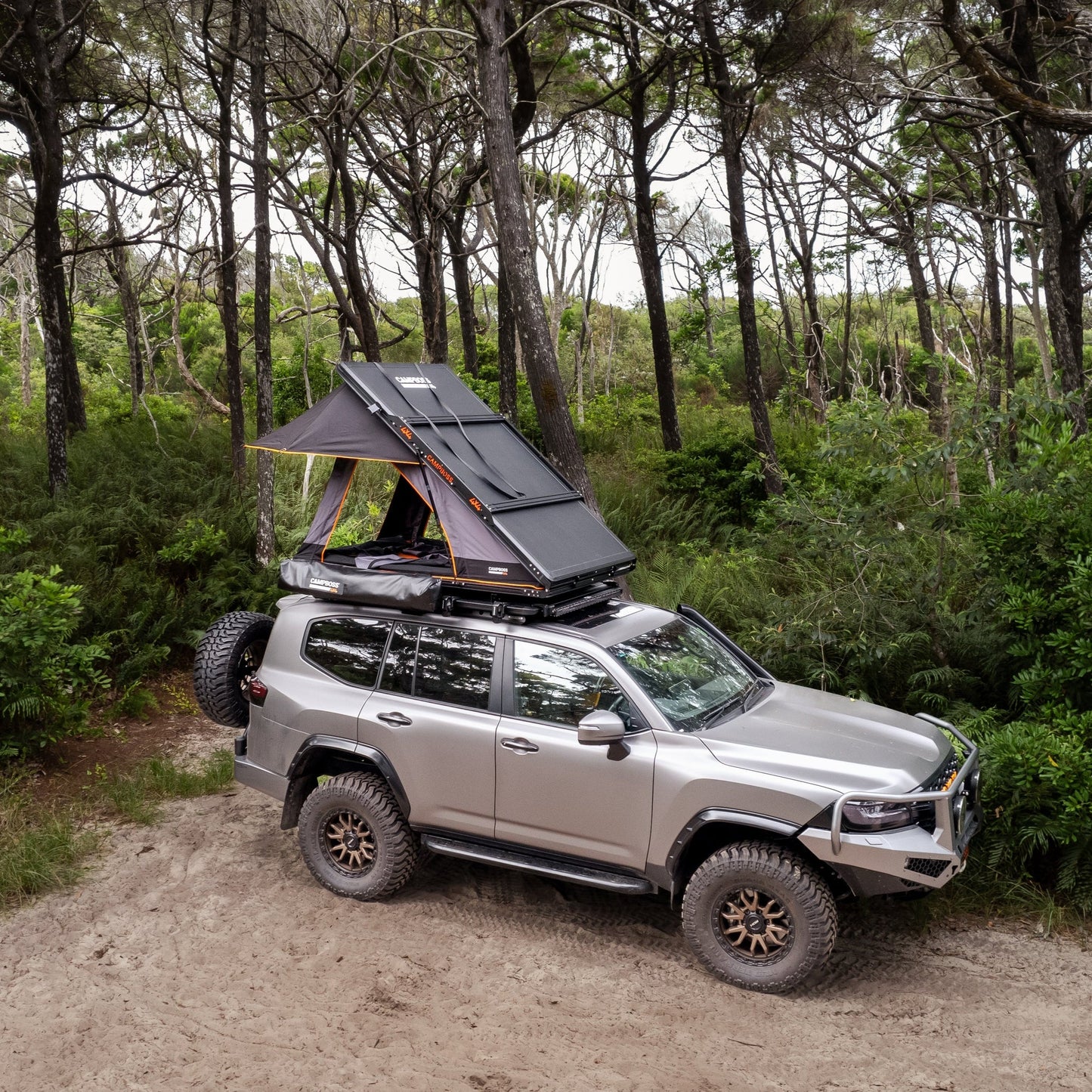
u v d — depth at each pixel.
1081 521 6.34
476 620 5.67
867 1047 4.39
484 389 21.47
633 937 5.44
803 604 8.69
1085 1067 4.23
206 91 18.56
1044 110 9.70
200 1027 4.55
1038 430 7.13
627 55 16.92
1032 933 5.48
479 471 5.86
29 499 12.74
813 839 4.68
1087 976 5.01
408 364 6.67
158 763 7.79
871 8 14.32
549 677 5.41
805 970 4.72
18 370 40.09
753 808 4.79
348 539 12.61
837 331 39.97
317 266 23.11
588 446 21.06
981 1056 4.32
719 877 4.86
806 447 19.39
